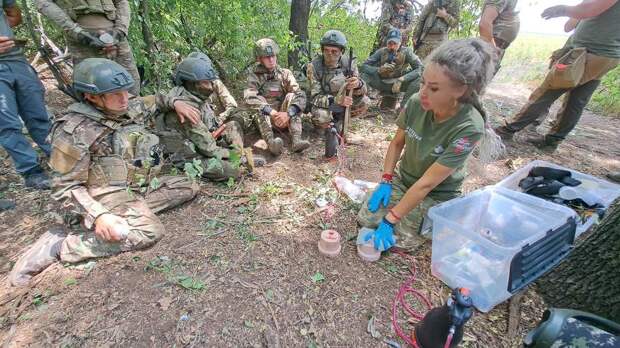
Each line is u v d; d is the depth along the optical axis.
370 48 6.31
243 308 1.66
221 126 2.96
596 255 1.69
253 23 4.57
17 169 2.53
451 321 1.28
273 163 3.12
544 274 1.88
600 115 5.47
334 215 2.39
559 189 2.25
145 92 3.77
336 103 3.59
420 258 2.06
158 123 2.66
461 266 1.80
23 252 1.97
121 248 1.92
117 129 2.00
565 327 1.16
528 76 7.49
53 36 4.22
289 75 3.62
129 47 3.21
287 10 5.49
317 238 2.17
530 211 2.00
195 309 1.63
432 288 1.85
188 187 2.38
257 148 3.44
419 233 2.11
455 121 1.79
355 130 3.95
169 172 2.65
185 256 1.94
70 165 1.80
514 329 1.63
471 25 5.28
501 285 1.65
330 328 1.60
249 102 3.39
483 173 3.11
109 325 1.54
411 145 2.04
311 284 1.82
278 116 3.28
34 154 2.60
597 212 2.12
